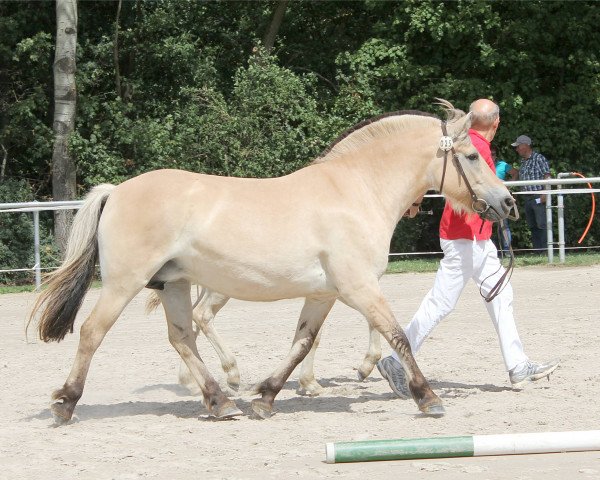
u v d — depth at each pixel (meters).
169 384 9.70
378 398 8.75
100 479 6.09
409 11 23.58
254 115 22.42
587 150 24.48
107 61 25.00
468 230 8.65
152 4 25.31
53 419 7.98
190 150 22.89
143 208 7.57
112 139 23.89
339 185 7.79
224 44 26.50
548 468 6.09
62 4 22.17
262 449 6.80
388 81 24.75
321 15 26.89
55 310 7.77
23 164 24.67
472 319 13.32
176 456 6.64
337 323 13.50
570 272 17.81
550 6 24.06
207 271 7.66
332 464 6.29
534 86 24.22
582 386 8.82
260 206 7.63
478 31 23.52
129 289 7.62
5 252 21.11
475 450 6.26
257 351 11.42
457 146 8.00
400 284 17.22
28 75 24.58
